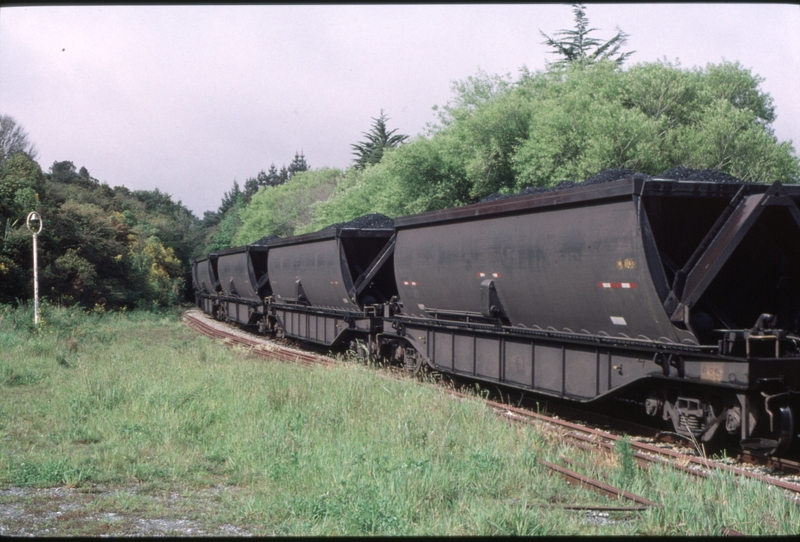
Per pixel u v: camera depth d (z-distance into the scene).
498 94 39.72
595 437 9.42
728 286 9.28
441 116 40.34
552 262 10.62
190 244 84.56
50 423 10.52
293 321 24.56
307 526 5.92
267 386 12.42
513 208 11.56
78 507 6.66
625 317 9.47
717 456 8.77
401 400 11.18
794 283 9.23
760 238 9.00
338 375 13.20
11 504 6.75
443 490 6.84
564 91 35.03
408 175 36.78
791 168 29.02
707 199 9.30
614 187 9.27
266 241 32.38
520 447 8.37
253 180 124.38
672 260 9.28
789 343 8.24
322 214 50.41
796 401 8.79
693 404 9.13
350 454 7.98
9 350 18.98
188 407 10.98
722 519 5.88
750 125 29.25
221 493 7.18
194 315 44.72
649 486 7.00
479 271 12.72
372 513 5.99
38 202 36.81
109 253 42.59
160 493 7.21
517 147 33.44
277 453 8.46
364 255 19.45
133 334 28.84
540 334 11.36
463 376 13.98
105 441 9.38
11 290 31.20
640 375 9.46
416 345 15.91
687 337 8.66
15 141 57.62
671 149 28.66
